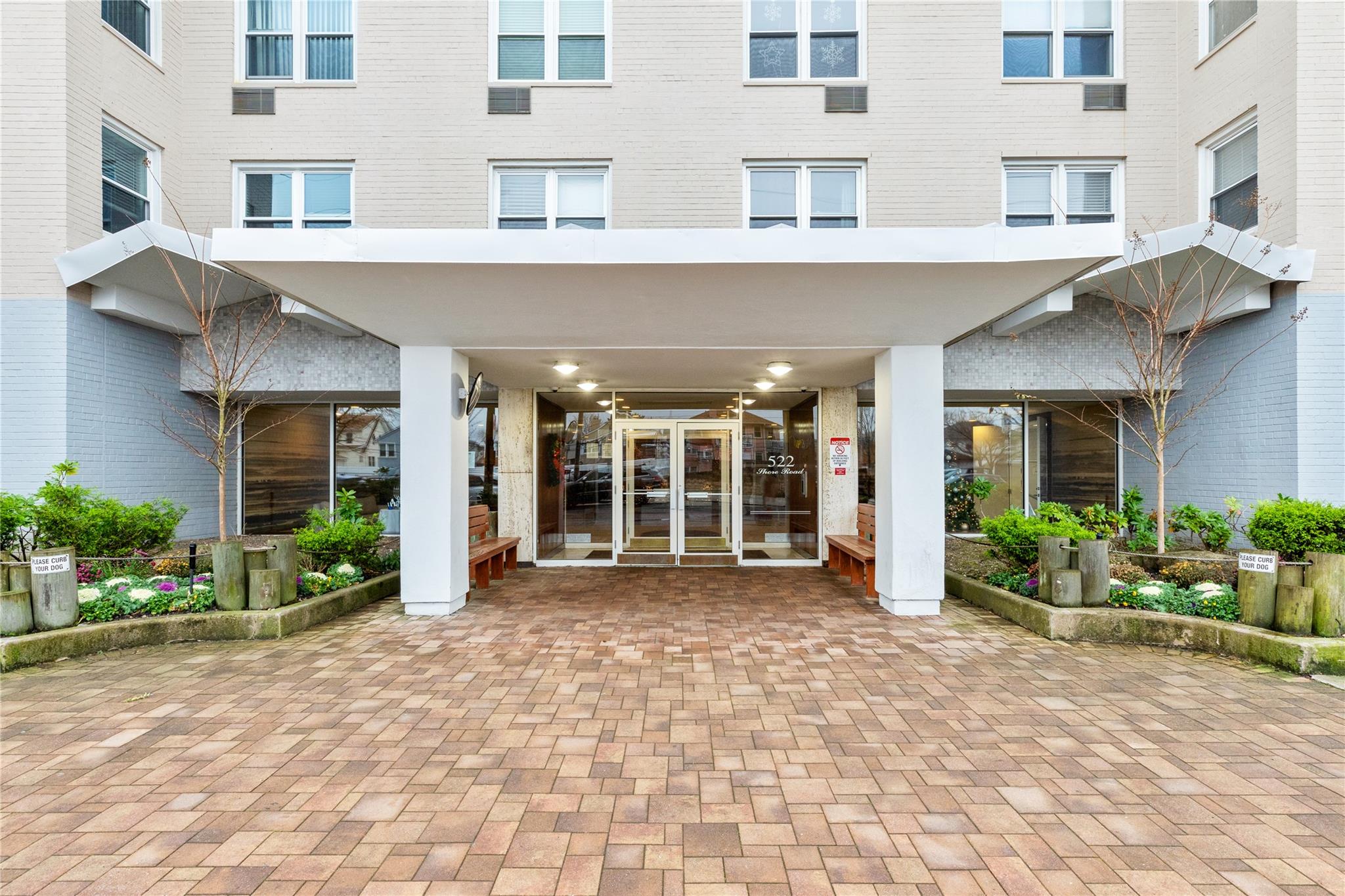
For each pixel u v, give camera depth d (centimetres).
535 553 992
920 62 948
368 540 780
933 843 281
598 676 484
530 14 967
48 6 770
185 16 952
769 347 670
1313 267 770
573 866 265
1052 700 438
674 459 1004
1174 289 758
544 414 1006
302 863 266
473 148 947
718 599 750
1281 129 794
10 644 491
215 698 439
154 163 909
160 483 925
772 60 971
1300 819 297
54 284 772
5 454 771
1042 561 627
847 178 964
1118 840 282
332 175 966
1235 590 584
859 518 844
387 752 361
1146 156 948
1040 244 434
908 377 671
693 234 445
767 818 299
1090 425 1064
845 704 432
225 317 966
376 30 950
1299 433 776
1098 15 970
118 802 310
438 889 251
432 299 518
